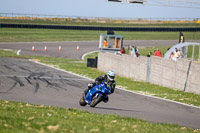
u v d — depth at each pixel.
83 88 71.56
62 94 62.31
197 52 118.81
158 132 27.69
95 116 35.94
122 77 95.62
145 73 88.62
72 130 23.64
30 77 83.19
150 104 56.34
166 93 70.00
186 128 33.28
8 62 113.25
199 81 69.62
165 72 80.75
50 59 136.88
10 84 70.50
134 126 29.02
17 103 43.78
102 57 110.44
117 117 36.44
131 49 130.38
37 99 54.53
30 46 186.50
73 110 40.25
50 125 25.08
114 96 62.91
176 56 93.56
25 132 20.88
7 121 24.62
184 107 54.88
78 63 129.12
